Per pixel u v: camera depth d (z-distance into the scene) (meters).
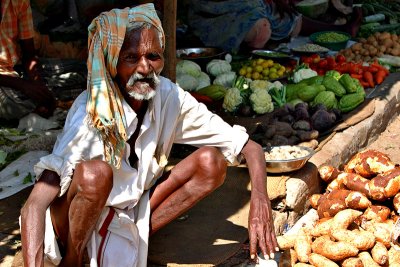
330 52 8.03
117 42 3.02
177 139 3.64
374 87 6.78
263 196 3.38
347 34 8.46
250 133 5.36
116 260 3.28
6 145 5.01
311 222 4.43
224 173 3.47
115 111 3.11
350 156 5.52
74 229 3.05
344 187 4.52
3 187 4.46
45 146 5.08
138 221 3.42
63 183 2.99
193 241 3.85
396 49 7.93
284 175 4.52
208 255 3.69
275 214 4.32
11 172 4.66
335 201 4.20
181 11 8.01
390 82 6.93
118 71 3.11
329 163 5.04
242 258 3.80
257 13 7.57
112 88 3.12
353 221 3.95
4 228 3.94
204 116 3.55
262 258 3.83
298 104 5.51
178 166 3.46
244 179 4.57
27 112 5.42
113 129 3.13
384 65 7.50
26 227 2.92
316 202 4.50
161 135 3.48
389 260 3.70
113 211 3.32
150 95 3.13
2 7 5.39
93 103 3.07
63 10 7.28
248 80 6.41
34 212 2.95
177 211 3.49
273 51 7.48
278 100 6.01
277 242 3.41
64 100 5.82
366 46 7.82
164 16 5.23
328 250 3.60
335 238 3.71
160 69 3.16
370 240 3.67
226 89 6.26
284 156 4.53
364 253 3.68
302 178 4.53
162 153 3.51
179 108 3.48
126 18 3.04
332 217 4.21
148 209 3.44
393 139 6.23
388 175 4.24
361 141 5.76
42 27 7.16
